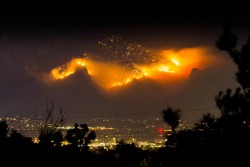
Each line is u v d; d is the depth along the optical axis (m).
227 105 7.50
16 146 8.63
